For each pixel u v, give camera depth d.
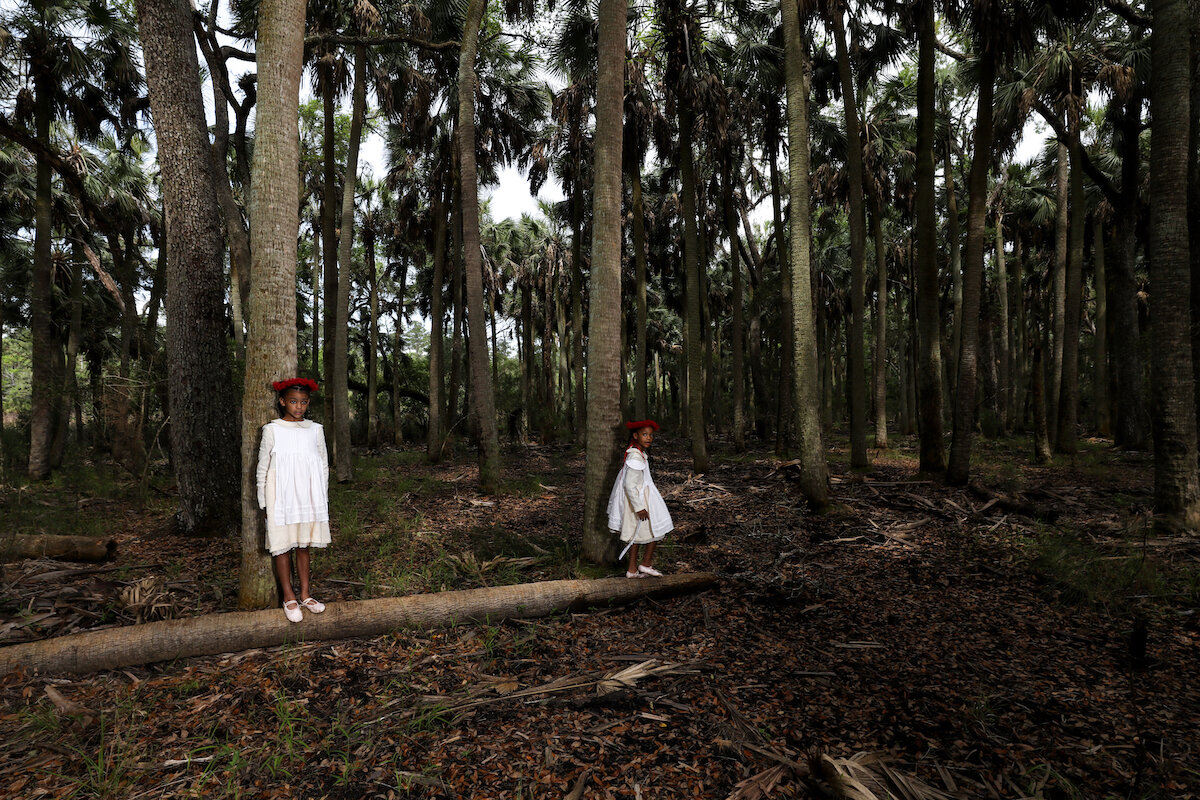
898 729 3.11
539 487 11.34
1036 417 12.73
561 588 4.82
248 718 3.21
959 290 17.47
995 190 21.22
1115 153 16.55
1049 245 23.59
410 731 3.09
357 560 6.18
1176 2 6.25
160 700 3.40
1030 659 3.94
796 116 7.75
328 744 2.96
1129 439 15.66
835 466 13.07
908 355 27.39
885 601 5.07
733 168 16.16
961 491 9.16
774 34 13.11
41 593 4.73
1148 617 4.55
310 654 3.97
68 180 10.20
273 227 4.36
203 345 7.23
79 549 5.96
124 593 4.70
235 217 9.84
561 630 4.46
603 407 5.78
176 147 7.01
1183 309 6.41
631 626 4.55
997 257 22.03
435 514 8.95
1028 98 12.15
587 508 5.86
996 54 9.15
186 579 5.32
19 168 15.84
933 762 2.81
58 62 12.80
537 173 17.45
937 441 10.50
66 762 2.83
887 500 8.84
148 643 3.78
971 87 13.60
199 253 7.16
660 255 23.23
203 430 7.25
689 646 4.17
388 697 3.44
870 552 6.53
